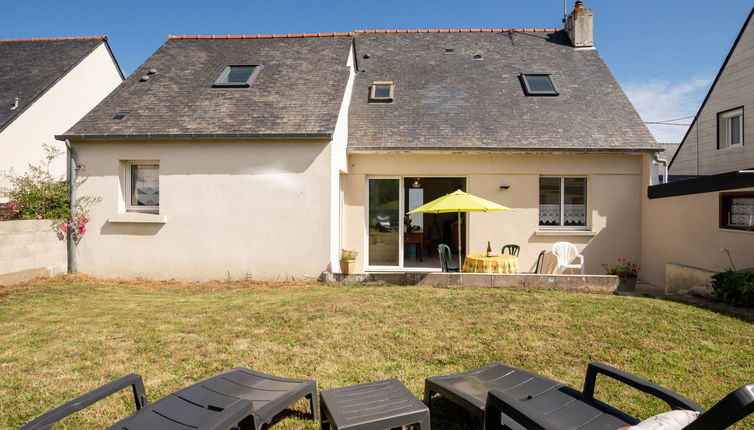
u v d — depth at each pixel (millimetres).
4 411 3547
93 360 4605
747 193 7707
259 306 6957
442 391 3264
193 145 9602
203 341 5215
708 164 15688
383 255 11688
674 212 9633
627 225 10992
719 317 6227
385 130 11195
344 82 10898
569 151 10477
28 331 5590
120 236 9742
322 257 9461
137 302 7355
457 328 5719
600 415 2848
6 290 7926
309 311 6590
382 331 5590
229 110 10039
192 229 9641
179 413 2863
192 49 12977
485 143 10641
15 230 8461
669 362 4574
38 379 4129
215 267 9625
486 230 11180
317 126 9352
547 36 15414
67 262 9703
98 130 9570
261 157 9547
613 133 10906
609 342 5176
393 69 13859
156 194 10039
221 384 3334
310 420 3451
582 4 14547
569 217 11328
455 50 14781
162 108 10227
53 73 14805
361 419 2680
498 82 12977
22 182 10250
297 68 11664
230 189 9586
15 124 13172
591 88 12547
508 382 3354
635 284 9969
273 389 3256
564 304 7004
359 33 16047
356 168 11281
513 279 8664
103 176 9703
